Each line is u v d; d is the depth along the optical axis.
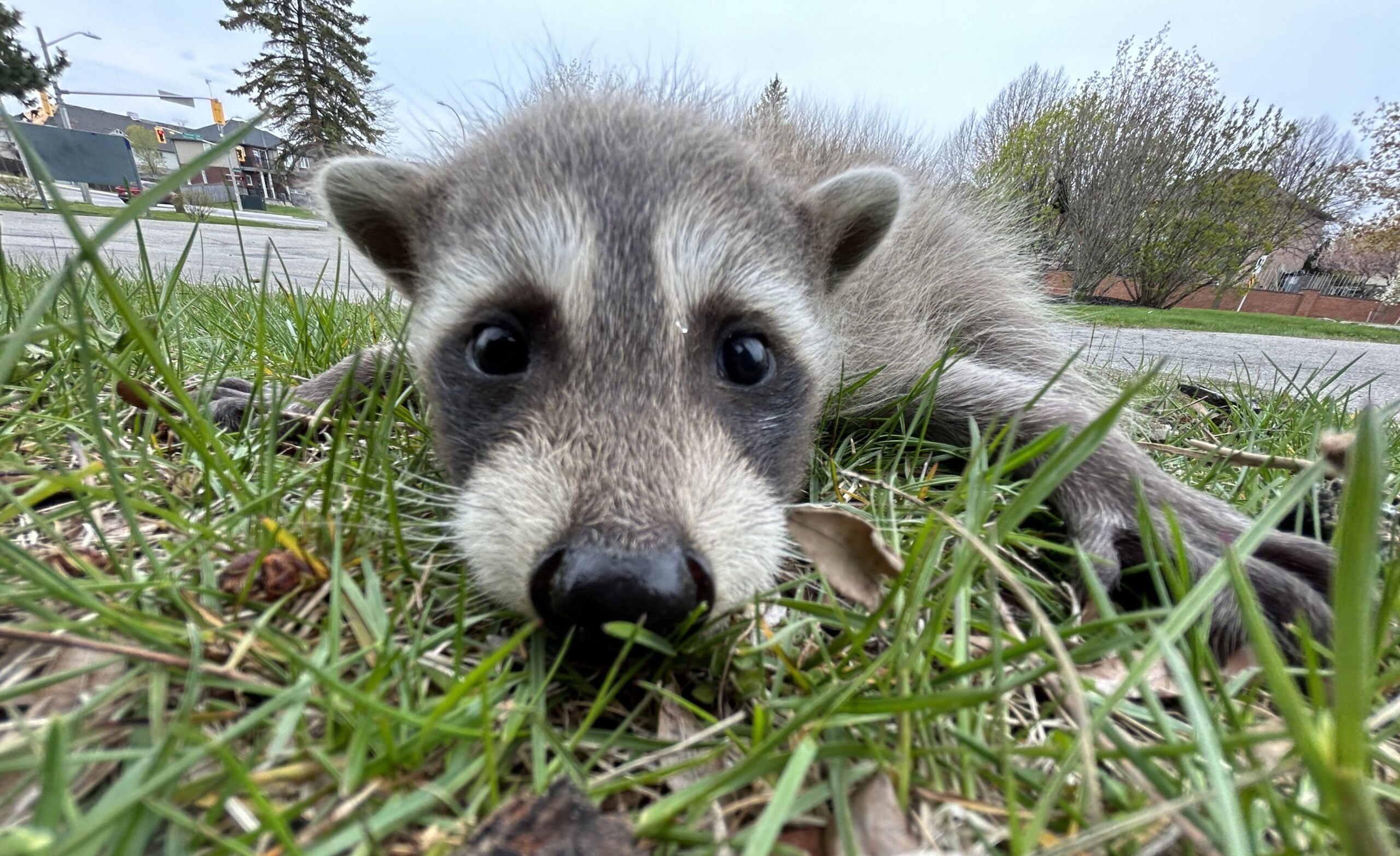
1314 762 0.05
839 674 0.07
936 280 0.18
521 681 0.07
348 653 0.07
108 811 0.05
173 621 0.07
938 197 0.20
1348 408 0.24
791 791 0.05
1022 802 0.06
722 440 0.09
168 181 0.07
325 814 0.05
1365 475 0.05
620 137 0.11
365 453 0.11
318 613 0.08
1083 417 0.12
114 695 0.06
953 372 0.15
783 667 0.07
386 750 0.06
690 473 0.08
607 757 0.06
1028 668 0.08
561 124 0.12
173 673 0.06
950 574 0.09
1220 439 0.16
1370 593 0.08
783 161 0.16
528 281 0.10
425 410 0.12
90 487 0.09
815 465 0.13
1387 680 0.07
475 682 0.06
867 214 0.13
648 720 0.07
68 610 0.07
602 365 0.09
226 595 0.07
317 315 0.19
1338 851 0.05
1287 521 0.12
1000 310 0.19
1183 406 0.20
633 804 0.06
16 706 0.06
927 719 0.06
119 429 0.11
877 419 0.14
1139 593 0.10
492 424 0.10
